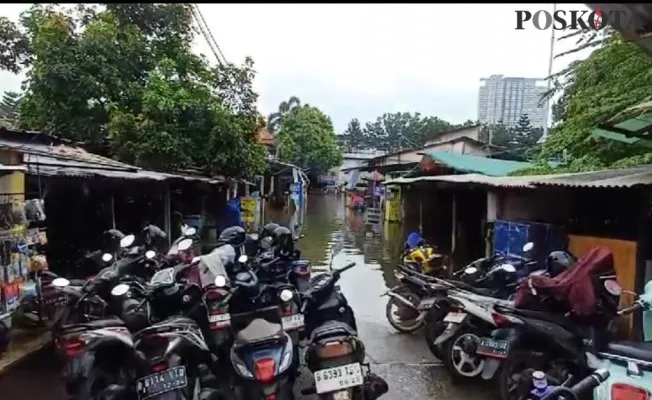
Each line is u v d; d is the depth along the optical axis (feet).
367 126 237.25
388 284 31.27
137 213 38.32
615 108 27.66
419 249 26.86
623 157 30.22
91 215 31.86
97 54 39.55
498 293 18.12
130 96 40.27
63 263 28.14
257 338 12.14
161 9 42.93
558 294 13.79
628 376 10.03
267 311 14.28
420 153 73.56
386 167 84.38
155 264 18.40
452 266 36.63
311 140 138.41
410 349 19.48
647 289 13.12
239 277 15.28
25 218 18.52
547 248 25.04
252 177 50.72
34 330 19.72
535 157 44.11
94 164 26.78
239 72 46.98
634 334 18.71
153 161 38.47
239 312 14.84
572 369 13.46
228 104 46.62
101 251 21.90
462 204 43.68
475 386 15.97
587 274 13.76
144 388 11.12
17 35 42.37
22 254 18.07
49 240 28.60
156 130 38.47
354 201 97.30
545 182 21.21
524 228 26.20
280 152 124.67
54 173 20.71
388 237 54.85
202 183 40.22
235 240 20.99
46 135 28.25
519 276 18.33
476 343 14.88
